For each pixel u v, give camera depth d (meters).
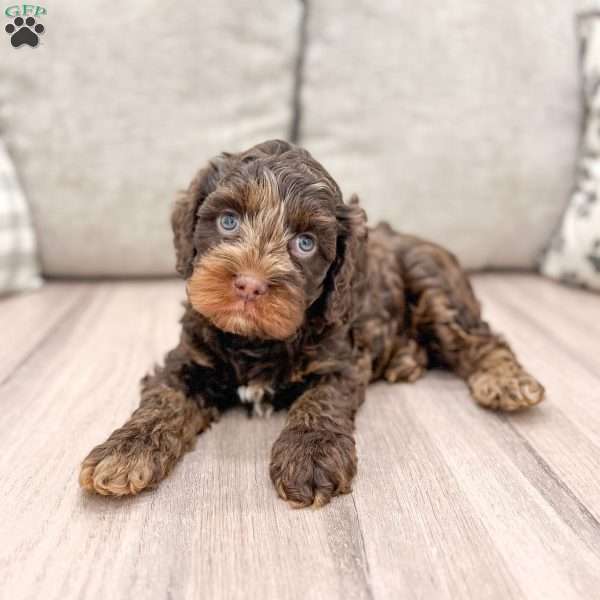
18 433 0.44
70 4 0.76
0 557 0.32
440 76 0.83
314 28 0.82
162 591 0.30
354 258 0.46
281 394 0.47
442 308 0.56
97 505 0.36
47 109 0.78
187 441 0.42
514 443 0.44
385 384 0.55
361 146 0.84
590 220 0.82
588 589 0.31
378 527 0.35
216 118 0.81
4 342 0.61
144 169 0.80
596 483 0.39
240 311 0.41
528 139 0.86
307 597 0.30
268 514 0.36
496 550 0.33
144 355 0.58
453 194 0.85
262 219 0.42
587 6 0.86
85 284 0.83
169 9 0.78
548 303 0.77
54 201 0.80
